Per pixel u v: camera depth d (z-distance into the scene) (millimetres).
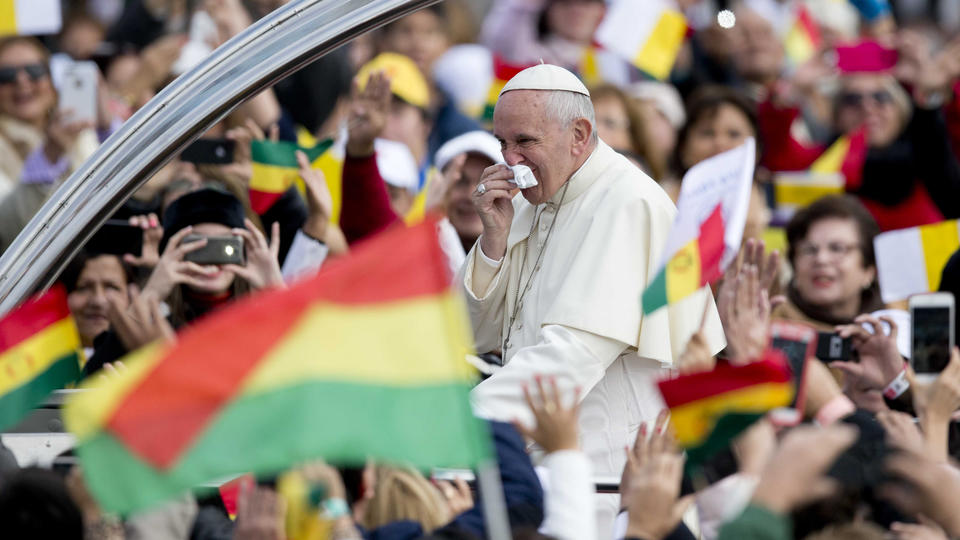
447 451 15828
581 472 18062
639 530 17844
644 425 19797
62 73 35375
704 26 43875
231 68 23328
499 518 16516
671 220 24281
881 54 37812
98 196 23234
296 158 30422
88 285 28422
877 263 29484
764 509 16609
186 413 15156
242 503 18250
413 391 15867
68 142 34656
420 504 20016
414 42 42469
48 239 23266
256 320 15578
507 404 23203
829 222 29203
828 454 16797
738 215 22641
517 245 25031
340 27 23281
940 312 25984
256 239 27625
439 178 30812
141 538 20297
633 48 40156
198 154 30203
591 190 24500
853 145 37344
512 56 42781
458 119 39188
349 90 37938
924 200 37250
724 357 24906
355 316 15883
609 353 23875
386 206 31094
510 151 24219
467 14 45969
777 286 29906
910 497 18422
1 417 19375
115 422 14828
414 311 16000
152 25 40531
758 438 20906
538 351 23578
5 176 36125
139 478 14812
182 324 27281
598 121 34844
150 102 23344
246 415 15305
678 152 35094
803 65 44781
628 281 23953
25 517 17328
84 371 26266
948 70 37594
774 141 38531
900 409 25516
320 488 18641
